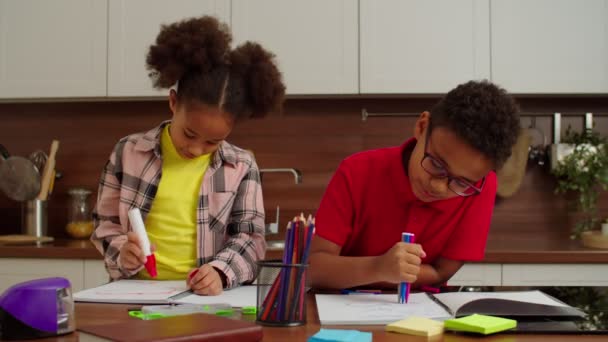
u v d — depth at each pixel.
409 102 2.68
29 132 2.77
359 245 1.37
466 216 1.33
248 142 2.71
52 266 2.23
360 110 2.70
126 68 2.48
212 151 1.35
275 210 2.69
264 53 1.35
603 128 2.67
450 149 1.03
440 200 1.27
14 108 2.77
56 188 2.74
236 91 1.28
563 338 0.79
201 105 1.25
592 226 2.58
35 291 0.77
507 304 0.94
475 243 1.34
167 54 1.30
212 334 0.70
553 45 2.42
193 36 1.29
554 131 2.66
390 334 0.80
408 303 1.01
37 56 2.50
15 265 2.24
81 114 2.75
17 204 2.77
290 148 2.71
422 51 2.43
